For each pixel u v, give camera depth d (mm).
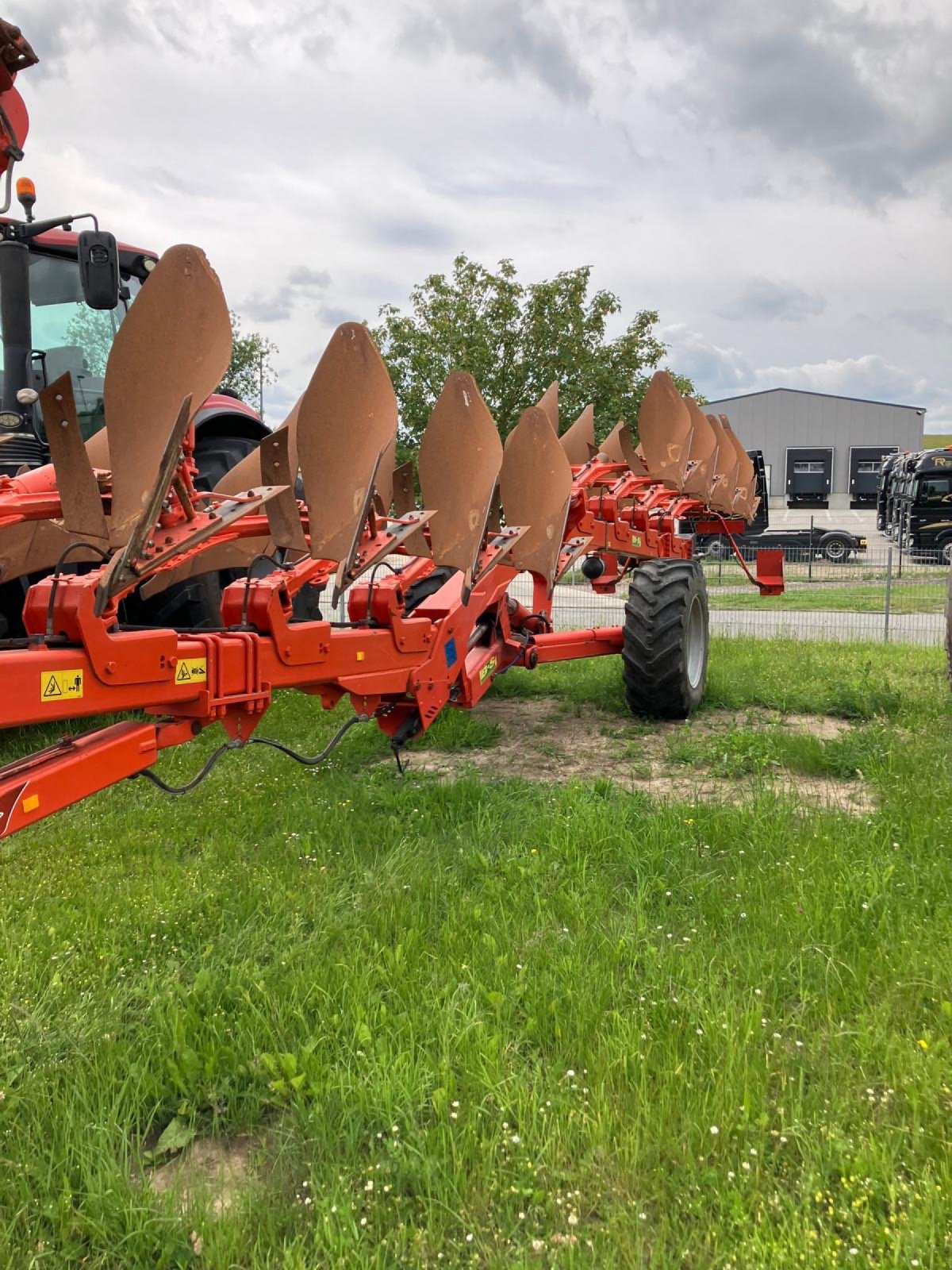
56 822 4262
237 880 3551
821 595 18953
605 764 5398
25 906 3346
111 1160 2078
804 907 3158
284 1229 1938
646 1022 2527
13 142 4262
